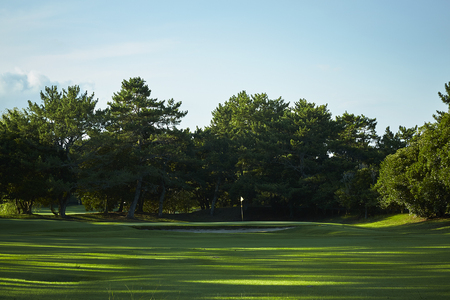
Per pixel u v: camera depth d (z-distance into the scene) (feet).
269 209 237.04
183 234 97.91
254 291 22.48
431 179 116.37
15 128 179.73
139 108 202.90
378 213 177.88
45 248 51.85
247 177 223.30
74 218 182.60
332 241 70.59
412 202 130.21
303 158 213.66
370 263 36.17
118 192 198.70
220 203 282.15
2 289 22.91
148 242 69.62
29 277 27.63
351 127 246.88
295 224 121.08
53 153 178.19
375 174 176.76
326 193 188.85
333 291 22.29
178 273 30.50
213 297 20.83
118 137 195.00
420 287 23.16
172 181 206.49
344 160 203.31
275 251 50.96
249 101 334.44
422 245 57.16
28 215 172.35
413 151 135.13
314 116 224.53
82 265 34.86
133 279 27.35
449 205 117.80
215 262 38.32
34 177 170.50
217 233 101.30
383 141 238.27
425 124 162.09
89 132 173.99
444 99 155.84
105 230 103.91
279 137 214.90
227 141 239.30
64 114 173.58
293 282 25.68
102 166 190.29
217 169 227.40
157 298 20.57
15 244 57.77
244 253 48.14
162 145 195.93
